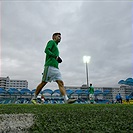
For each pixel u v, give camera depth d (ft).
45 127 7.32
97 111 11.70
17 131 6.99
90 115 10.11
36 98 21.80
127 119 8.75
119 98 88.28
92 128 7.21
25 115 9.96
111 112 11.16
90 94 63.10
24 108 14.61
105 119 8.89
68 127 7.29
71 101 20.51
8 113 11.18
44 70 21.30
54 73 20.97
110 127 7.29
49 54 20.89
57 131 6.88
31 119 8.93
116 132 6.67
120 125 7.54
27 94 122.62
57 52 21.74
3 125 7.52
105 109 13.07
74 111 11.79
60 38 22.84
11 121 8.36
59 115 10.05
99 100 138.41
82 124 7.77
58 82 21.24
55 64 21.20
